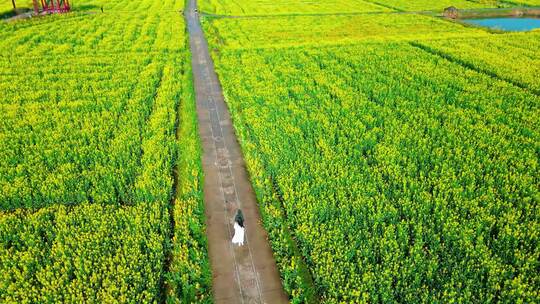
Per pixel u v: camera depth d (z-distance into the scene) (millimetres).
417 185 22609
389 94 35125
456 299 16234
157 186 23125
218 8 81000
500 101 33344
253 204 23156
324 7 83062
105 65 44188
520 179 23109
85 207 21266
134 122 30188
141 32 59250
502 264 18047
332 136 27891
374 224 19672
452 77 39062
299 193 22141
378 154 26281
